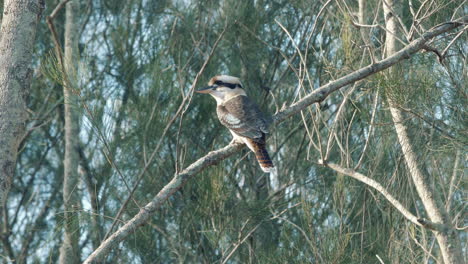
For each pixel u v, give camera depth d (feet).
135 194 39.09
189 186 38.32
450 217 27.55
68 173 45.01
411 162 27.53
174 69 40.70
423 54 26.81
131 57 45.37
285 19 48.11
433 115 26.12
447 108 26.71
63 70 21.97
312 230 30.71
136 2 49.93
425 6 28.50
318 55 41.83
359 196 34.27
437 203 27.04
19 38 20.48
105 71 47.42
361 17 28.04
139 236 37.22
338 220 31.89
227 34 45.32
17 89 20.20
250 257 34.65
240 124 30.37
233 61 46.93
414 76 26.35
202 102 42.88
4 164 19.69
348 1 32.04
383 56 26.99
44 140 60.44
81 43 55.42
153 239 39.37
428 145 27.20
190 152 41.63
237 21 44.50
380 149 30.66
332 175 41.27
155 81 37.99
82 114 23.20
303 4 45.98
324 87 25.41
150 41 45.52
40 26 57.06
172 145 42.52
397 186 31.60
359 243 32.91
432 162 29.14
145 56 44.88
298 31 47.50
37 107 56.59
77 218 27.09
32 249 53.78
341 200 31.07
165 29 46.50
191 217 37.29
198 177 33.99
